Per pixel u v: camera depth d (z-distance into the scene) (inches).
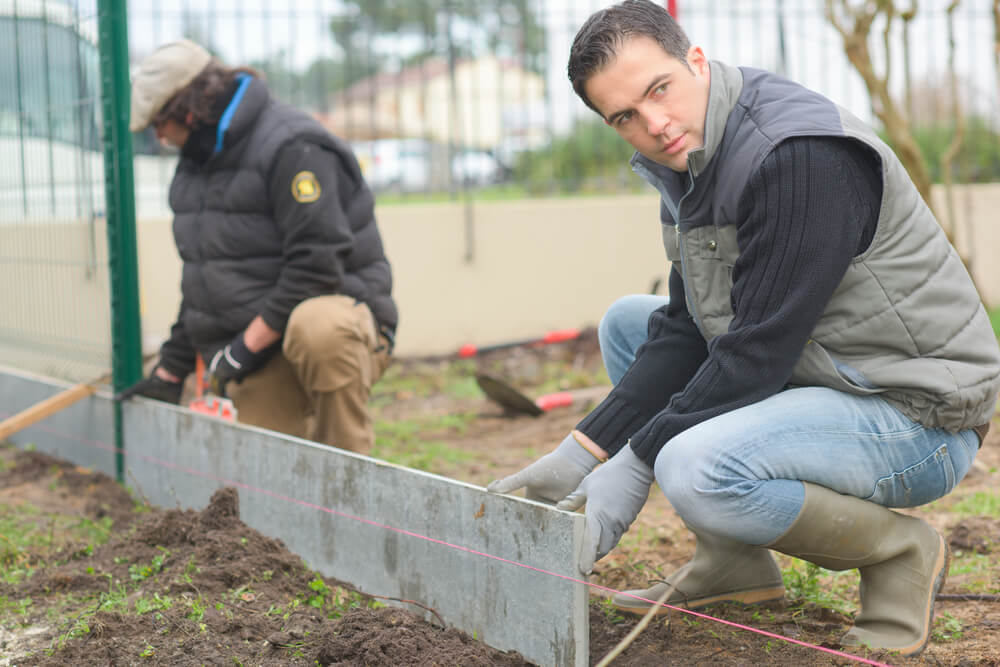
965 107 331.0
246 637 94.2
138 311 156.7
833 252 77.3
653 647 91.5
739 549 99.0
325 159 138.6
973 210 319.6
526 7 305.9
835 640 90.7
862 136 77.9
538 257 293.6
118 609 101.0
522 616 86.8
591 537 80.7
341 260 139.8
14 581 113.7
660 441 82.6
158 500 146.3
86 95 158.9
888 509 86.9
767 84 82.8
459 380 252.7
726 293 86.5
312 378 137.9
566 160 339.9
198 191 145.3
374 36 298.7
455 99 293.6
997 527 120.5
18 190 183.8
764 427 80.1
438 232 285.3
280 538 119.4
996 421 184.5
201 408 152.1
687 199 85.2
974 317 82.7
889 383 81.8
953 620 95.2
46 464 171.2
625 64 79.6
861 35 231.9
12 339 193.9
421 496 97.9
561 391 234.2
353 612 97.2
